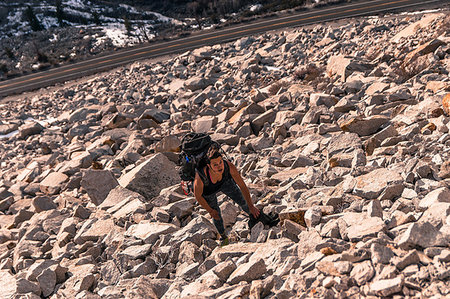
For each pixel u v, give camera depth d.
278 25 41.88
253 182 7.49
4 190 12.96
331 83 14.89
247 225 5.45
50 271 5.39
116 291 4.49
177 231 5.69
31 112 30.89
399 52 16.66
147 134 15.70
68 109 28.20
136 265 5.22
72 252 6.60
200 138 4.34
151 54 44.72
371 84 12.23
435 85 9.40
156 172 8.90
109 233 6.56
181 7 72.62
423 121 6.80
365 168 5.47
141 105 20.92
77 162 13.52
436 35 17.23
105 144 15.09
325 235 3.91
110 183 9.21
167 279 4.61
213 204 4.88
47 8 76.69
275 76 21.70
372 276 2.82
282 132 10.35
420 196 4.17
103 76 40.09
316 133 9.05
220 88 21.33
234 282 3.71
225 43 41.19
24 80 45.91
